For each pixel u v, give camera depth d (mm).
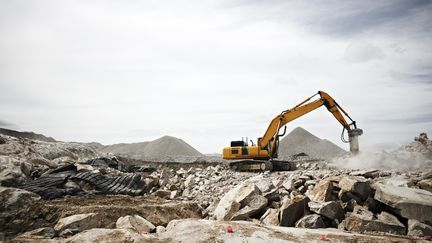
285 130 18594
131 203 10273
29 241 6727
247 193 9406
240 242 6129
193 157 28938
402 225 7707
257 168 17922
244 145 19828
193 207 10172
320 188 9695
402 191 8531
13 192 9031
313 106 17906
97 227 8078
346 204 9016
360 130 16672
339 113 17359
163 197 12703
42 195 10633
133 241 6156
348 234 6891
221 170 19641
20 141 18344
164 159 28016
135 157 29766
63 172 13570
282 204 9117
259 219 8867
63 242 6359
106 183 12766
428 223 7656
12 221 8383
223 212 9078
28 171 13148
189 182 14984
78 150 22812
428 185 9336
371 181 10531
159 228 7508
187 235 6480
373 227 7664
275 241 6199
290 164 18281
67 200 10211
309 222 7895
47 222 8594
